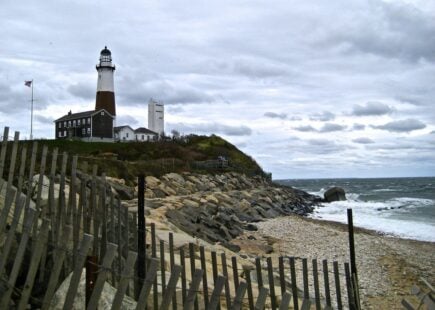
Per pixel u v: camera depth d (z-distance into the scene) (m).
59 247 5.70
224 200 35.53
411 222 38.06
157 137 73.31
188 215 24.14
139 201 8.30
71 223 7.91
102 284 5.03
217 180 48.09
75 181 8.05
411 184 139.12
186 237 13.62
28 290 5.68
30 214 5.97
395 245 25.25
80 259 5.16
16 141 7.94
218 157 60.25
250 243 22.73
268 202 44.75
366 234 29.77
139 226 8.23
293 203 54.78
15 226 6.30
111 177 29.56
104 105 71.50
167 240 12.52
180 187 37.44
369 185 137.75
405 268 19.58
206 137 74.00
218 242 20.84
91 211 8.08
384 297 15.16
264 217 37.91
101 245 7.85
